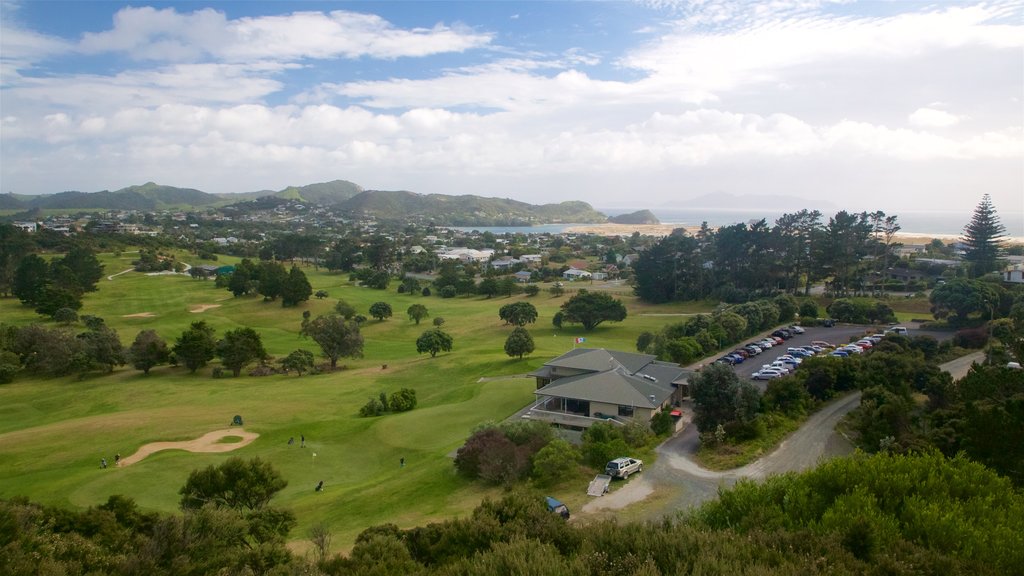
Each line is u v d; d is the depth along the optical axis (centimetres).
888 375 5234
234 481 3262
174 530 2212
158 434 5341
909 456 2255
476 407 5706
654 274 12419
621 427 4412
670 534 1741
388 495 3803
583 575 1559
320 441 5184
